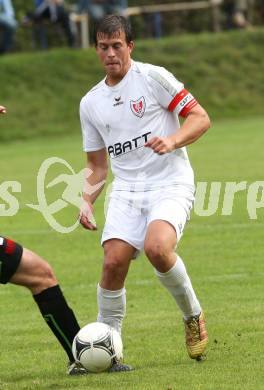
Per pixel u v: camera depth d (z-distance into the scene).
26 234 51.31
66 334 25.70
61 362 27.86
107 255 26.23
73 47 124.94
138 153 26.98
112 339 25.58
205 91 120.81
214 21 137.38
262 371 25.20
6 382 25.64
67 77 119.06
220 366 25.95
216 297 35.34
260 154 78.38
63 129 109.88
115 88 27.00
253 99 120.44
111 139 27.33
